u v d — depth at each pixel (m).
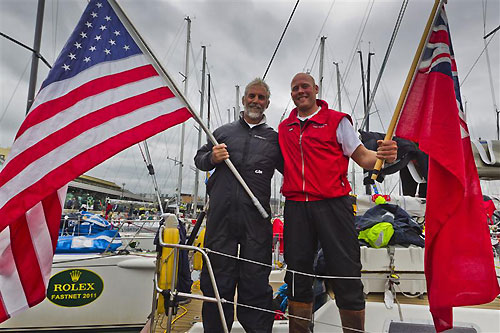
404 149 2.09
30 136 1.62
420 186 2.26
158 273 1.94
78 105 1.71
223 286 1.82
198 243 3.30
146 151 3.22
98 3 1.87
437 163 1.52
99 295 3.48
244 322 1.79
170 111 1.79
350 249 1.82
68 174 1.60
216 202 1.93
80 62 1.77
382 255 2.73
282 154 2.04
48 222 1.66
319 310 2.39
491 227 6.60
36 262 1.62
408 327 2.11
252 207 1.90
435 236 1.48
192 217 14.45
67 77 1.74
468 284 1.40
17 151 1.60
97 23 1.84
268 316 1.82
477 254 1.43
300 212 1.91
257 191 1.94
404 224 3.00
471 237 1.45
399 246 2.83
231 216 1.89
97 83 1.76
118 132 1.70
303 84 2.02
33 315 3.39
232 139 2.07
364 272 2.72
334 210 1.85
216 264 1.85
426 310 2.36
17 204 1.51
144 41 1.82
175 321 2.88
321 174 1.86
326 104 2.07
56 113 1.67
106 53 1.81
